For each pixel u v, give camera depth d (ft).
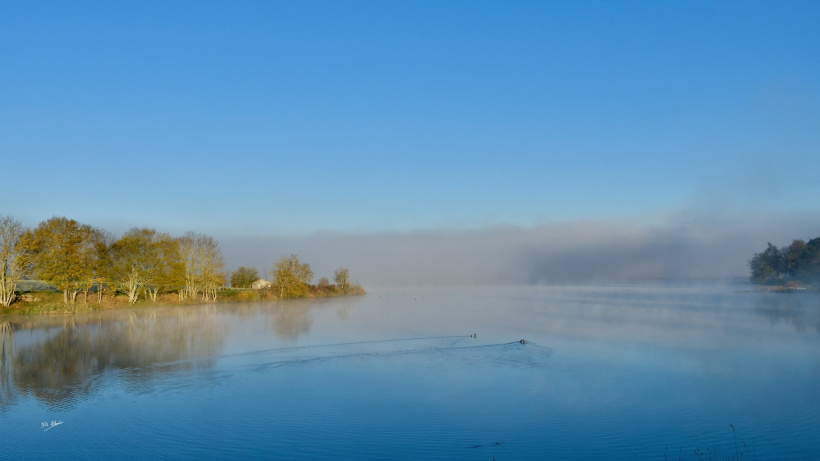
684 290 639.35
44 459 79.61
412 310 354.33
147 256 418.72
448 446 82.02
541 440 84.64
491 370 138.41
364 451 80.12
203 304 448.65
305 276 575.38
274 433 89.10
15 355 172.76
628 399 108.47
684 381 124.16
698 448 81.20
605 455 78.33
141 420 98.12
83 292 419.74
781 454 78.23
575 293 607.37
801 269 526.98
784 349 167.63
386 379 129.18
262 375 135.64
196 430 91.50
